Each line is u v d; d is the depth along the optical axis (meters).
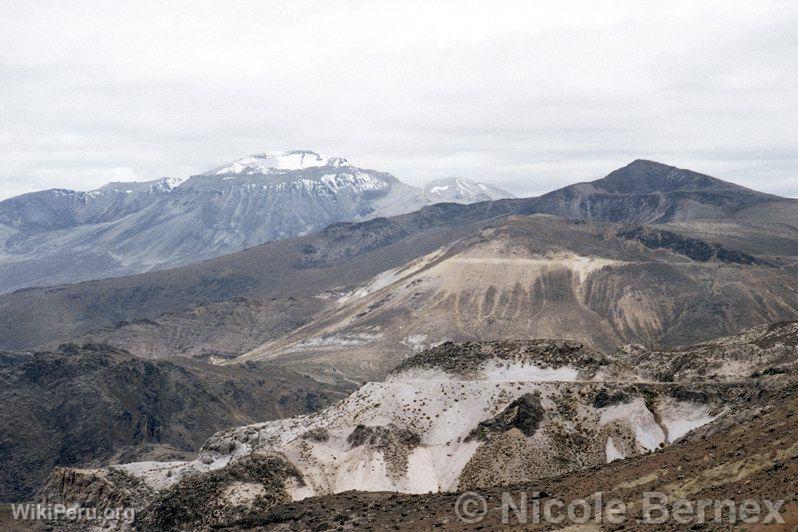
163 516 160.38
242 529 141.25
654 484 115.25
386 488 167.88
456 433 180.25
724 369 190.12
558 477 143.12
